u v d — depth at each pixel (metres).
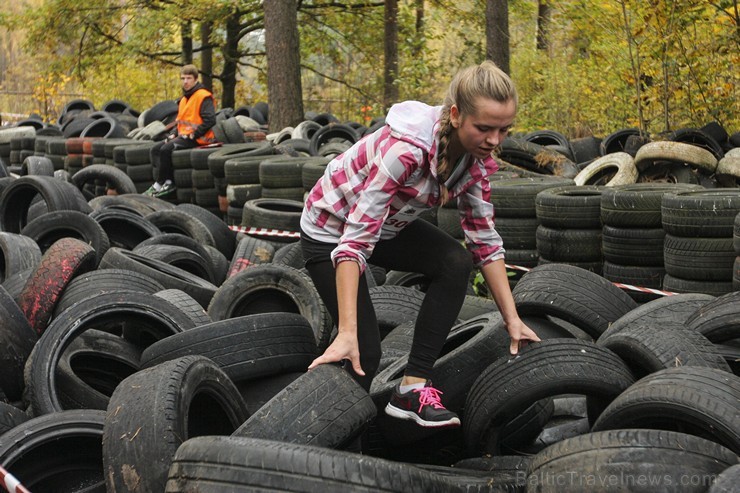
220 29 27.16
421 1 24.03
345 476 2.64
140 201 10.29
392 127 3.10
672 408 3.21
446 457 4.20
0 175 12.16
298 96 17.27
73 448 3.75
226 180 11.44
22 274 6.32
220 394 3.71
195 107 12.92
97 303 4.80
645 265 6.67
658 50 11.82
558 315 4.69
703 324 4.29
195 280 6.81
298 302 5.68
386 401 3.97
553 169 10.95
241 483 2.64
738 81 12.61
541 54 18.11
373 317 3.46
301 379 3.24
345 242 3.18
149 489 3.04
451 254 3.46
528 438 4.40
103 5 25.62
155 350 4.33
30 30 26.02
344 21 26.45
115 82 30.78
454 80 3.04
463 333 4.65
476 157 3.18
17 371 4.82
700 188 6.87
